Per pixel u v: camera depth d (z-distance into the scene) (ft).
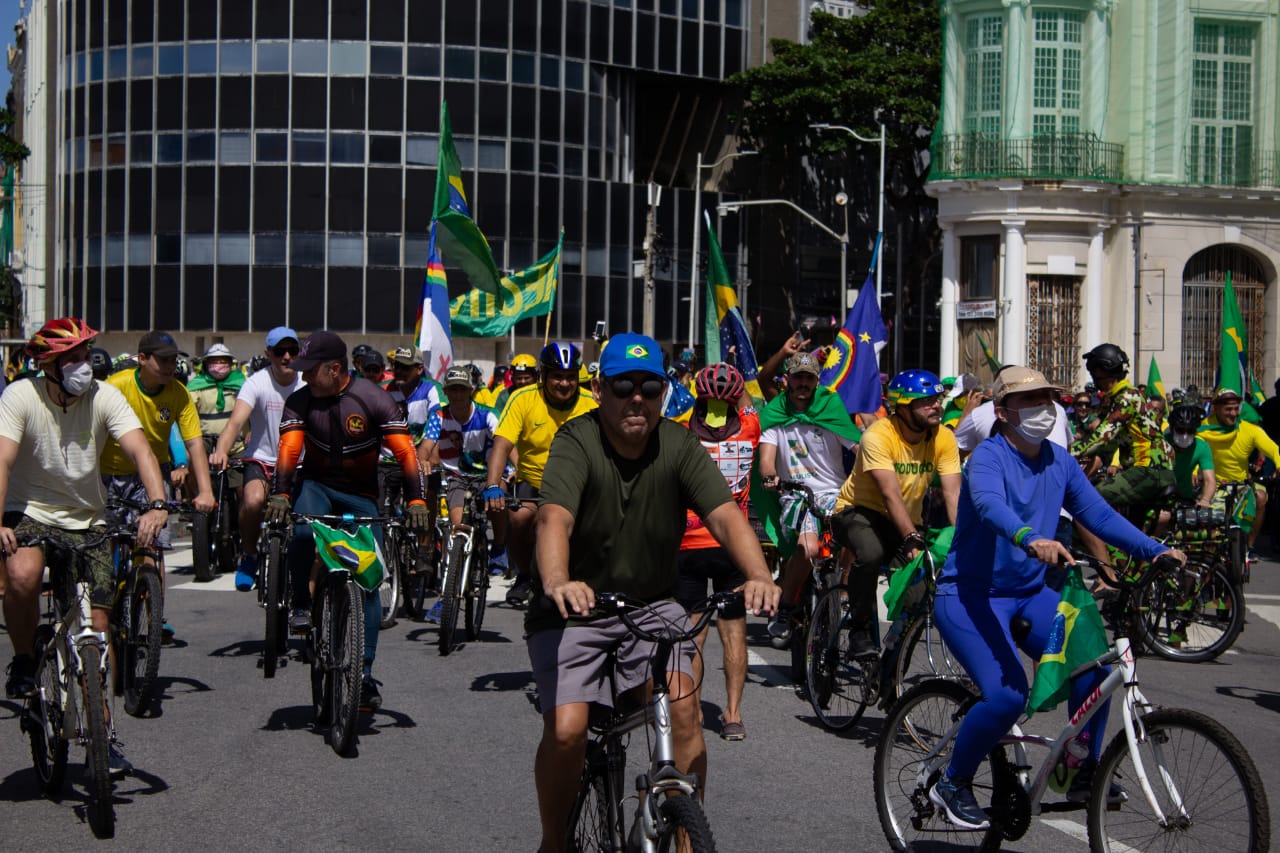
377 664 33.58
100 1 162.71
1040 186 118.73
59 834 20.59
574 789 16.06
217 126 157.89
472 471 41.55
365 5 156.15
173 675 31.76
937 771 19.30
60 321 22.29
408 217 157.69
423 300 54.39
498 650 35.60
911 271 197.06
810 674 28.07
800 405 31.58
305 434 28.58
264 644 34.55
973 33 123.44
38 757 23.00
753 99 169.07
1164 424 58.85
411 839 20.40
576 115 163.53
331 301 157.48
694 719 15.94
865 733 27.40
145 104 160.56
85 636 21.02
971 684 23.66
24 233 248.32
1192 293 123.65
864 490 27.22
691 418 30.09
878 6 171.53
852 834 20.89
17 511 22.82
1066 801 18.39
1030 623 18.93
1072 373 121.29
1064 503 19.57
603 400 16.14
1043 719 27.96
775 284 188.85
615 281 167.53
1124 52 123.34
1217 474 46.16
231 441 37.24
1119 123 124.06
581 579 16.47
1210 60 123.75
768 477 30.89
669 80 173.88
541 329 161.68
